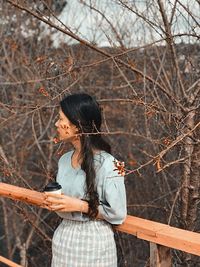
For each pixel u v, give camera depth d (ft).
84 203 6.91
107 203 6.90
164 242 6.70
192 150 10.41
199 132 10.09
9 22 20.61
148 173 15.34
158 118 11.07
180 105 10.32
